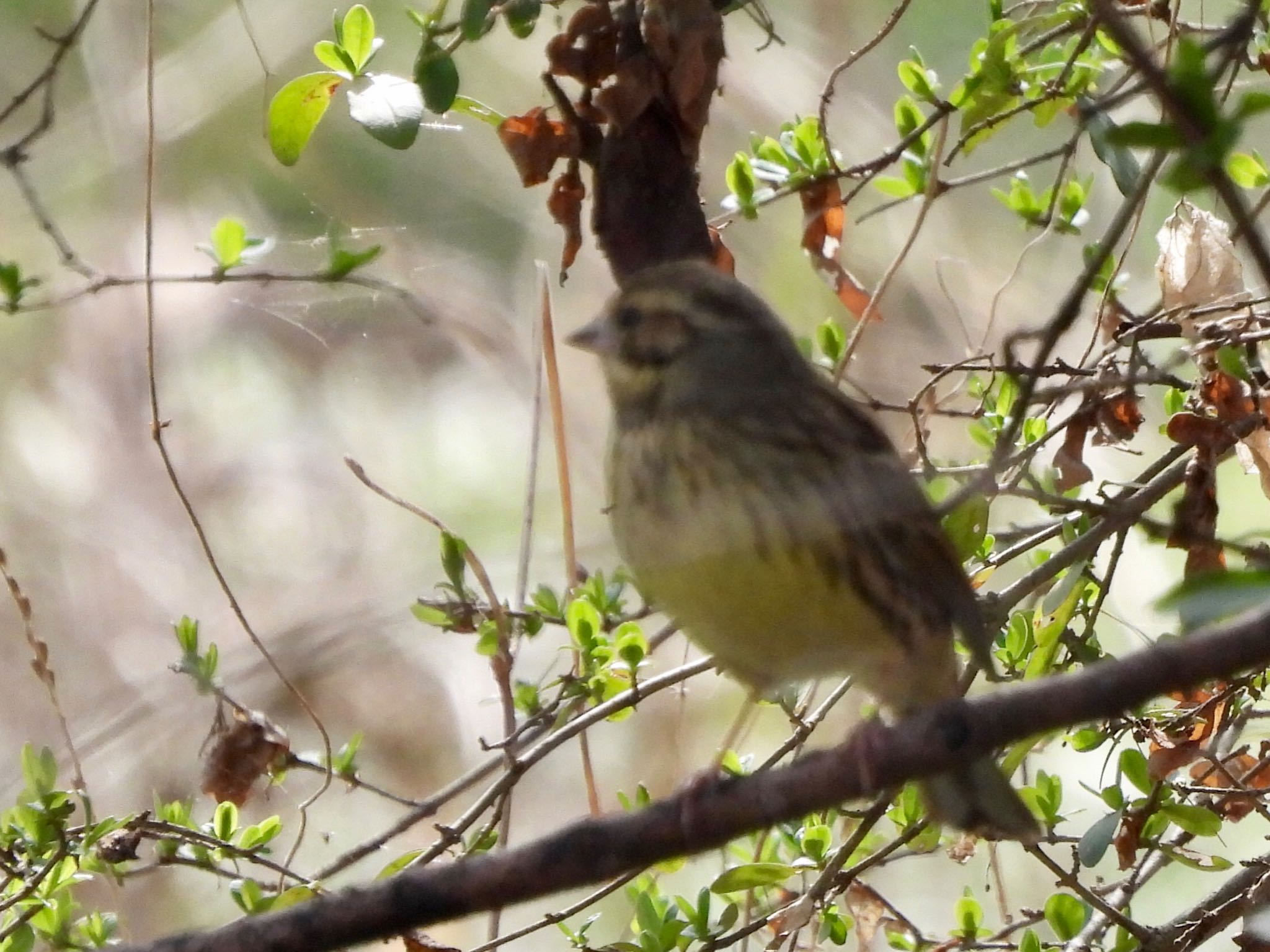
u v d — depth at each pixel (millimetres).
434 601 9555
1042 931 12945
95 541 16688
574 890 7000
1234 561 10133
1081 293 6195
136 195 16641
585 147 8898
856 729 6965
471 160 16203
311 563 16484
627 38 8656
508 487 16703
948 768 6605
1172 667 6094
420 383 17391
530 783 14180
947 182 9742
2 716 15180
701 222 8852
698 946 9922
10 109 8859
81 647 15844
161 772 13602
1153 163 6645
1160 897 13477
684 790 7090
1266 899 8352
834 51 15211
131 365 17641
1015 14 11141
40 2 16891
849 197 9383
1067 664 9094
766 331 8125
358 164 16281
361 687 14391
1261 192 10234
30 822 8531
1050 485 9773
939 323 13672
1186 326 8875
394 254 15500
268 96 11898
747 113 14445
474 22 8422
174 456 17391
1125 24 5246
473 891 6746
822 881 8492
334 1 16484
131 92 16438
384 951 9891
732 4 9078
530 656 14703
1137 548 12789
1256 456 8688
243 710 9109
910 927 9289
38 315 17688
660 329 8070
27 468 17188
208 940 6812
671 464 7844
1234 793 8344
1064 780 13484
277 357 17625
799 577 7668
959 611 8125
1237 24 5852
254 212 16422
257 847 8859
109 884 10953
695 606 7891
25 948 8258
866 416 8148
